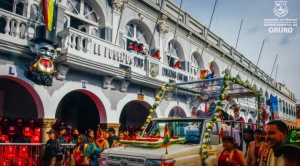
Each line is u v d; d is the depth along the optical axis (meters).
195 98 8.84
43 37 7.85
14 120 8.95
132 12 12.20
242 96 9.38
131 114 14.05
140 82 11.26
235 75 21.81
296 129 1.65
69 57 8.21
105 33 10.71
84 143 6.18
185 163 4.61
